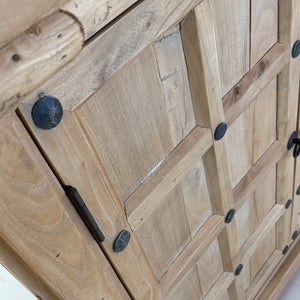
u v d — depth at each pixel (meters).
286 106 0.79
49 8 0.30
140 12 0.39
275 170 0.95
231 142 0.70
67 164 0.40
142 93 0.47
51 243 0.41
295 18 0.64
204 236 0.76
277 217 1.07
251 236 1.01
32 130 0.35
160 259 0.68
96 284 0.51
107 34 0.37
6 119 0.32
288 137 0.87
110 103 0.43
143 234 0.60
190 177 0.65
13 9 0.27
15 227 0.37
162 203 0.61
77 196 0.42
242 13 0.56
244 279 1.11
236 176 0.78
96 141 0.44
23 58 0.29
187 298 0.86
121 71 0.43
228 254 0.90
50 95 0.35
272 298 1.27
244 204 0.88
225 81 0.60
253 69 0.64
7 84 0.29
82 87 0.37
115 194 0.50
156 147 0.54
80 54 0.35
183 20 0.47
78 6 0.32
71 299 0.49
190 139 0.58
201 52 0.50
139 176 0.53
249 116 0.72
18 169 0.34
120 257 0.54
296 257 1.33
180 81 0.52
